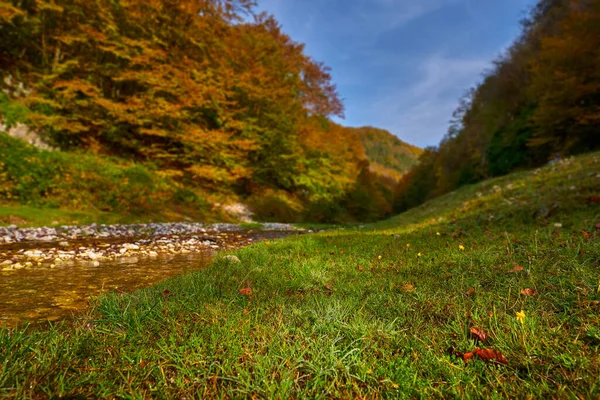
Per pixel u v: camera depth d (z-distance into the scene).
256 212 24.78
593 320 1.87
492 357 1.65
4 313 2.64
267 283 3.40
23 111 17.00
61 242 8.05
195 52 24.06
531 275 2.82
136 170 18.55
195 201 20.55
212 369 1.65
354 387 1.50
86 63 20.19
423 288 2.91
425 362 1.67
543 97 20.42
